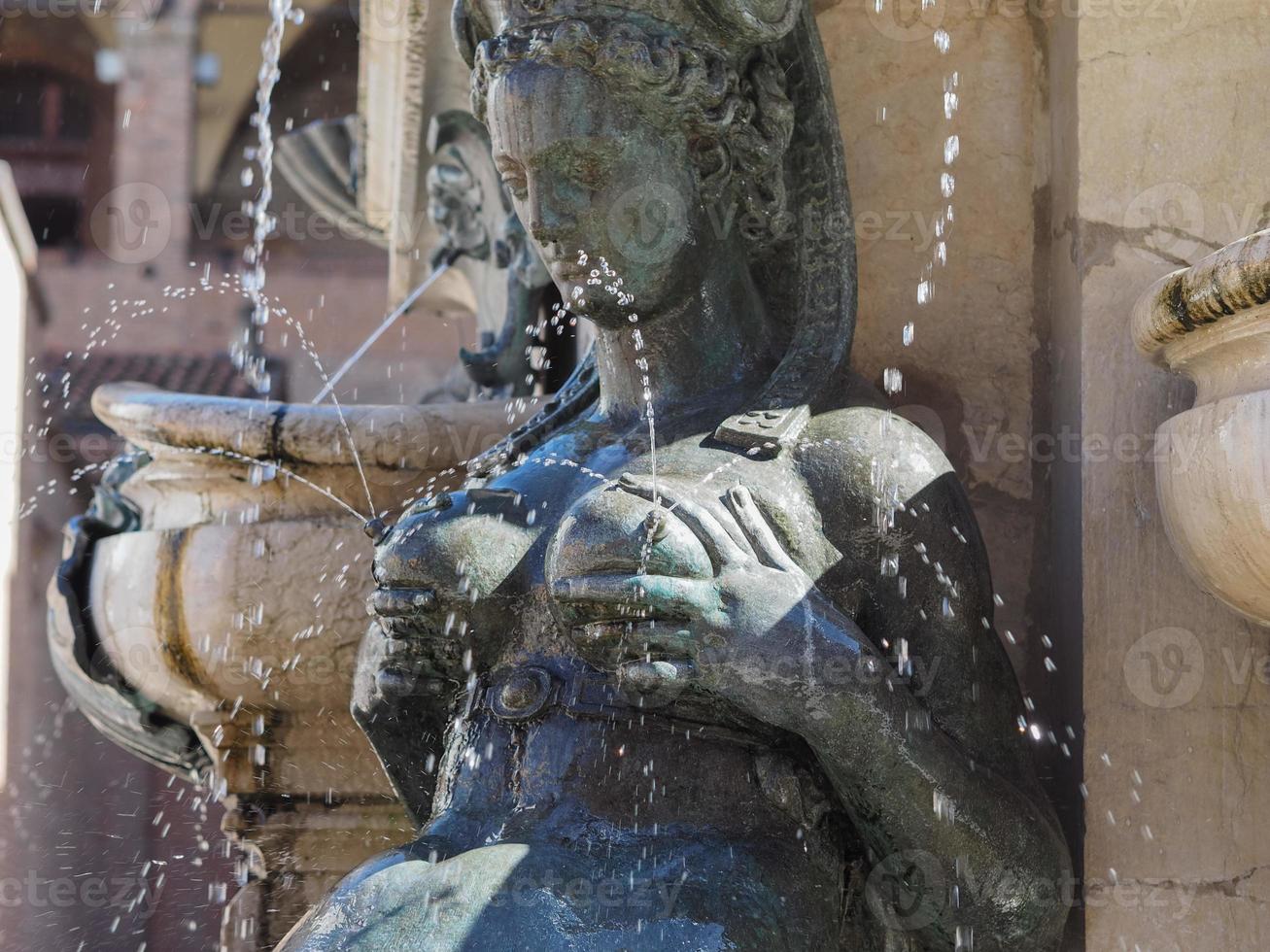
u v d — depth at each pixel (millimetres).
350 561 2877
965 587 2223
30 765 12078
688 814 2049
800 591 1995
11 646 13352
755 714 1968
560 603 1997
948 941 2088
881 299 2754
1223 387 2150
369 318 16438
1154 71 2562
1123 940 2332
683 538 1966
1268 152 2531
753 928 1925
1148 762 2371
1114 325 2504
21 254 13430
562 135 2201
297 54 13281
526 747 2127
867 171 2783
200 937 7691
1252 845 2344
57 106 18812
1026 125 2773
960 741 2162
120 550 3049
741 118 2316
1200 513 2105
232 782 3119
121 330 16719
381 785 3119
